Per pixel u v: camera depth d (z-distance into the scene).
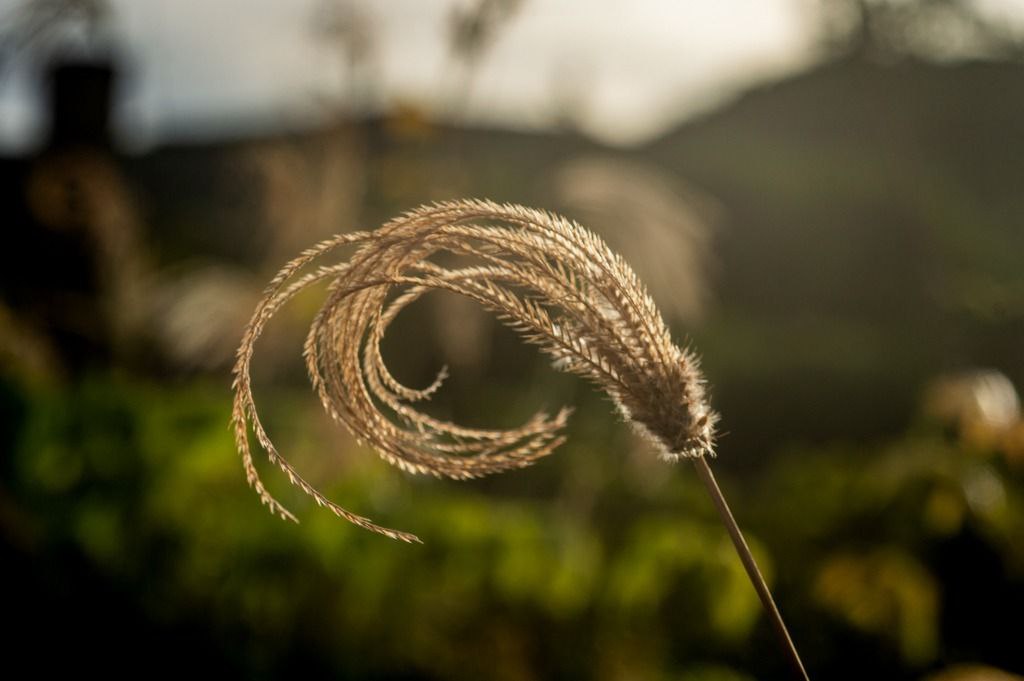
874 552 3.49
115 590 3.16
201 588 3.14
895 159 11.47
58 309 5.05
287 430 3.39
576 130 6.68
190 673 3.13
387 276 1.00
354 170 4.37
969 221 9.48
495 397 4.50
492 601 3.14
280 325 4.13
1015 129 11.99
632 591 3.19
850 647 3.48
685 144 11.34
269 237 4.36
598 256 1.04
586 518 3.70
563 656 3.16
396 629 3.08
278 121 4.68
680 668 3.23
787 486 3.97
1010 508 3.61
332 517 3.12
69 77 6.39
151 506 3.20
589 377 1.05
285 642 3.10
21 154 6.47
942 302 8.45
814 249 9.61
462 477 1.05
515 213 1.03
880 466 3.74
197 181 9.24
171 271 5.48
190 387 4.29
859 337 8.56
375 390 1.07
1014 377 7.91
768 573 3.31
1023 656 3.47
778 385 7.61
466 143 5.26
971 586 3.54
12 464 3.29
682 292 4.17
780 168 10.23
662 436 1.03
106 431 3.28
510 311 1.03
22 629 3.07
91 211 5.18
